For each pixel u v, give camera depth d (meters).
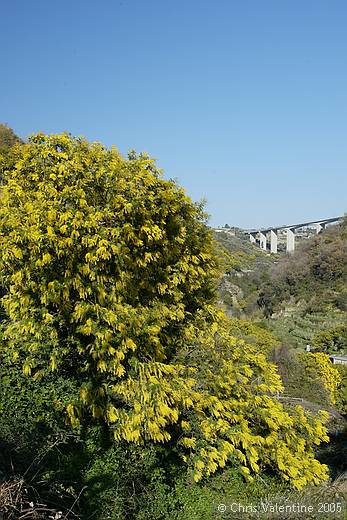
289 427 9.35
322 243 53.62
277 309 50.47
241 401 9.13
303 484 8.53
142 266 8.26
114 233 7.46
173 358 8.88
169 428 8.18
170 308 8.82
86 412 7.69
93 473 6.55
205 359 9.12
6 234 7.49
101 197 7.95
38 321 7.69
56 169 8.05
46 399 7.35
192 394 8.02
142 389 7.34
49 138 8.41
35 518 4.77
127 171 8.18
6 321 8.88
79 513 5.63
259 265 63.62
